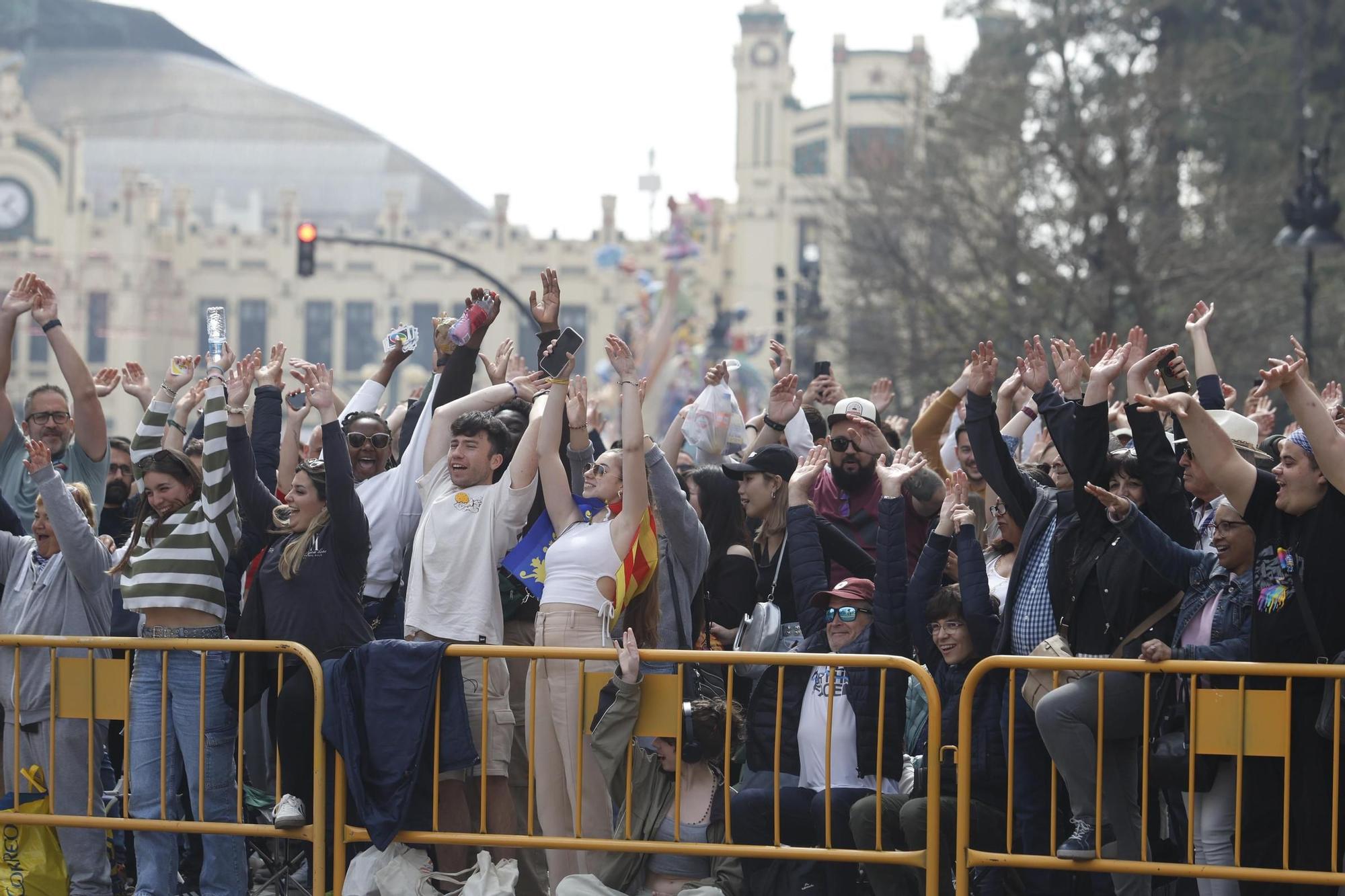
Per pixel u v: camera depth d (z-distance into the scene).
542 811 11.93
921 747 12.19
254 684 12.02
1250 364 50.72
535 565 12.31
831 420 14.58
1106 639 11.12
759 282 143.00
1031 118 55.56
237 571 13.83
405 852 11.66
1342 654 10.31
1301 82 49.75
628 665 11.30
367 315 159.25
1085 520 11.26
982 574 11.82
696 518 12.51
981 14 61.44
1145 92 52.53
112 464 16.12
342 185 187.38
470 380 13.72
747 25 143.62
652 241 149.00
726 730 11.28
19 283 13.96
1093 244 50.94
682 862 11.71
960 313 53.44
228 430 12.60
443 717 11.66
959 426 14.23
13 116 157.50
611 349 12.08
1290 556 10.50
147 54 197.62
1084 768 10.74
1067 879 11.36
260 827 11.70
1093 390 11.12
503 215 154.88
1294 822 10.53
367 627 12.19
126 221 157.50
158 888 12.14
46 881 12.33
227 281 159.88
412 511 13.20
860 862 11.34
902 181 56.19
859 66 139.88
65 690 12.34
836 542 13.30
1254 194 52.78
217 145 189.12
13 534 13.68
